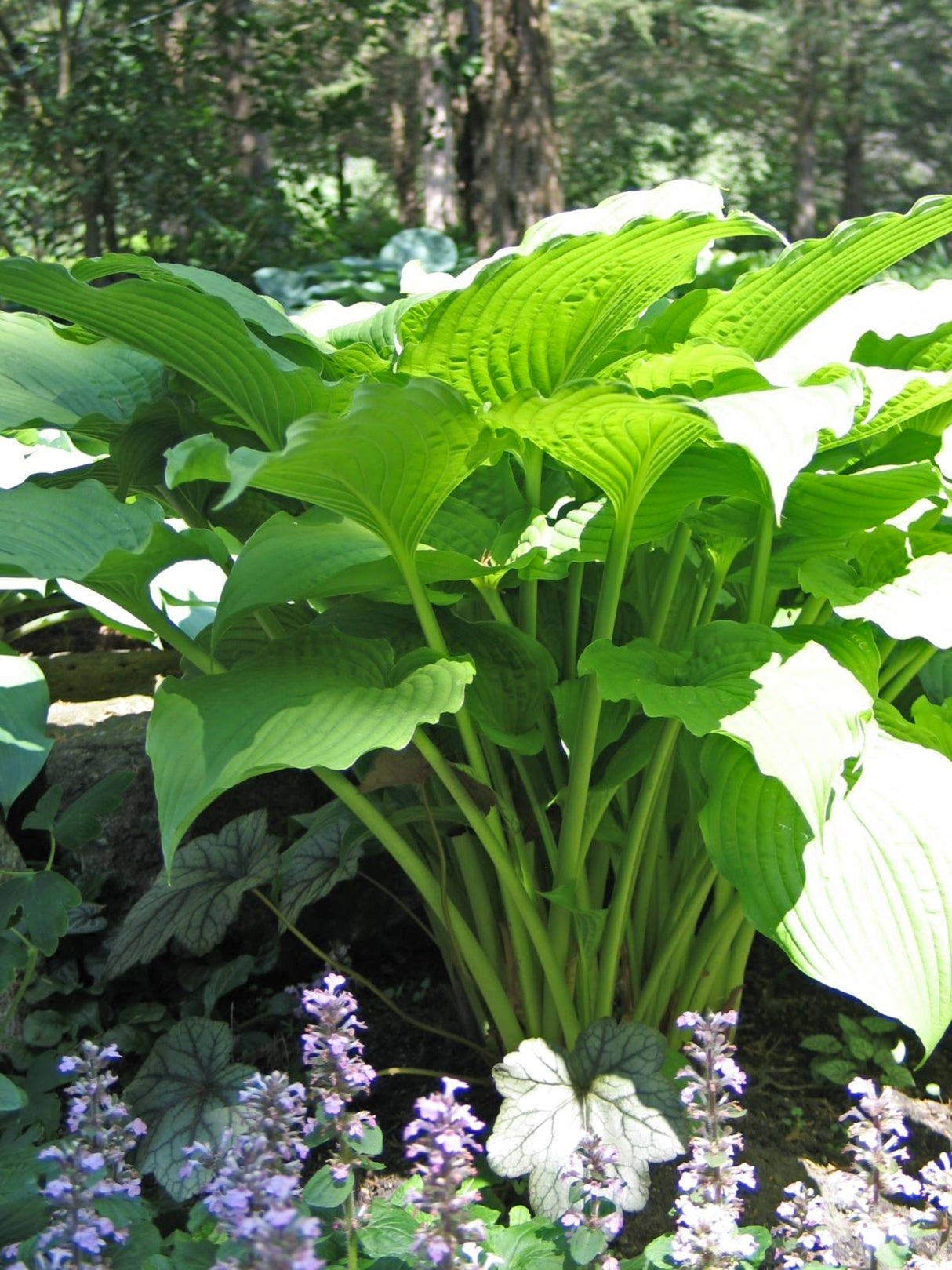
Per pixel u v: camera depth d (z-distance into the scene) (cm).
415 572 162
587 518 170
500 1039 201
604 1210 153
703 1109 151
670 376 156
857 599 169
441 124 690
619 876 178
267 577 155
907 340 186
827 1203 152
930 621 163
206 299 145
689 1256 135
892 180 2062
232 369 159
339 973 232
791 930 154
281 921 226
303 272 559
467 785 172
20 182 615
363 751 138
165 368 201
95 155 598
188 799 138
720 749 167
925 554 188
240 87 671
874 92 1852
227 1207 126
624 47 1962
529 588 182
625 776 173
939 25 1847
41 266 144
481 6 596
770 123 1972
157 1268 133
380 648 165
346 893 243
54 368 197
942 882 158
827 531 175
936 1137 197
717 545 188
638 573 201
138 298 149
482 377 167
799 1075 214
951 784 169
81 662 334
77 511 156
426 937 249
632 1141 160
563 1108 164
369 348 177
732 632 167
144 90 595
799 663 158
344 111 670
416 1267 136
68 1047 210
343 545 161
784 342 186
